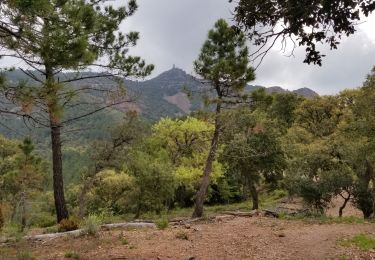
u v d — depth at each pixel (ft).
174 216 93.25
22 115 30.14
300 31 20.42
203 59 70.33
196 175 109.91
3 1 24.79
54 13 28.48
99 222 43.96
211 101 69.36
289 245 37.78
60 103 30.68
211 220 59.00
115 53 59.52
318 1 18.43
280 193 152.35
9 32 26.73
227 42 70.49
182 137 115.75
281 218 57.72
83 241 37.58
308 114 187.93
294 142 138.00
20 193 103.09
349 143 100.01
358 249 36.14
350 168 103.04
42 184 112.47
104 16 59.26
